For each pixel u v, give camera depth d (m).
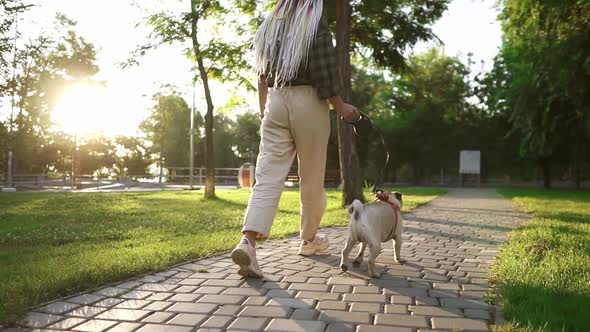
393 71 14.85
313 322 3.01
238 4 15.28
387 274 4.43
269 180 4.22
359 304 3.42
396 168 48.09
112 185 33.28
